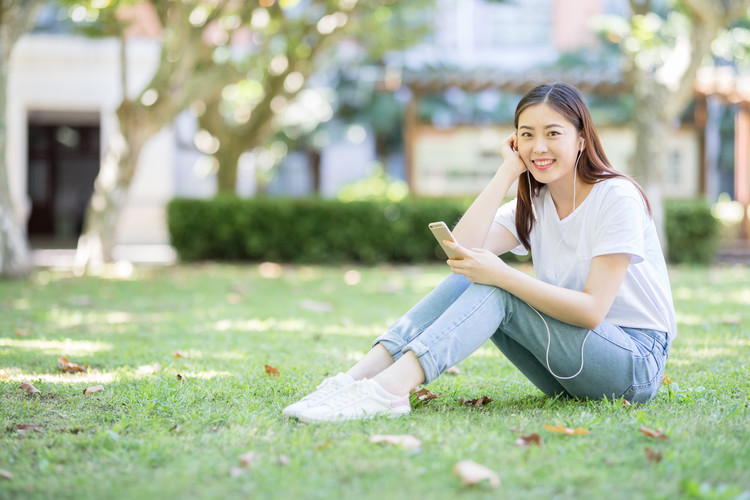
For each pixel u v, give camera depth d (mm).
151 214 15188
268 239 11016
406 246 11047
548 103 2398
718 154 16422
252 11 10109
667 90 9812
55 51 14984
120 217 9859
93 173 18812
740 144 12789
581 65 15609
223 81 10406
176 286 7539
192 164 15664
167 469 1921
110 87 15195
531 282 2322
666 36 10633
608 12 16531
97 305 5984
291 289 7355
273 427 2277
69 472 1930
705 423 2264
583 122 2426
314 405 2373
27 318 5160
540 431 2178
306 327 4840
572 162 2430
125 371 3248
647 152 9914
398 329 2457
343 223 10977
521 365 2623
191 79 10102
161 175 15219
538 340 2396
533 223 2633
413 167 11984
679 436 2107
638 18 9727
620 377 2428
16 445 2150
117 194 9734
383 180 12859
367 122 15859
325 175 17188
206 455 2021
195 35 9516
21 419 2447
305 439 2115
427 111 15977
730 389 2811
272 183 17156
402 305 6102
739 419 2328
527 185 2605
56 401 2711
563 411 2451
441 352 2311
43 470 1930
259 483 1795
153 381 2986
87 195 18750
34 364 3465
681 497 1687
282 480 1807
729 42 11406
